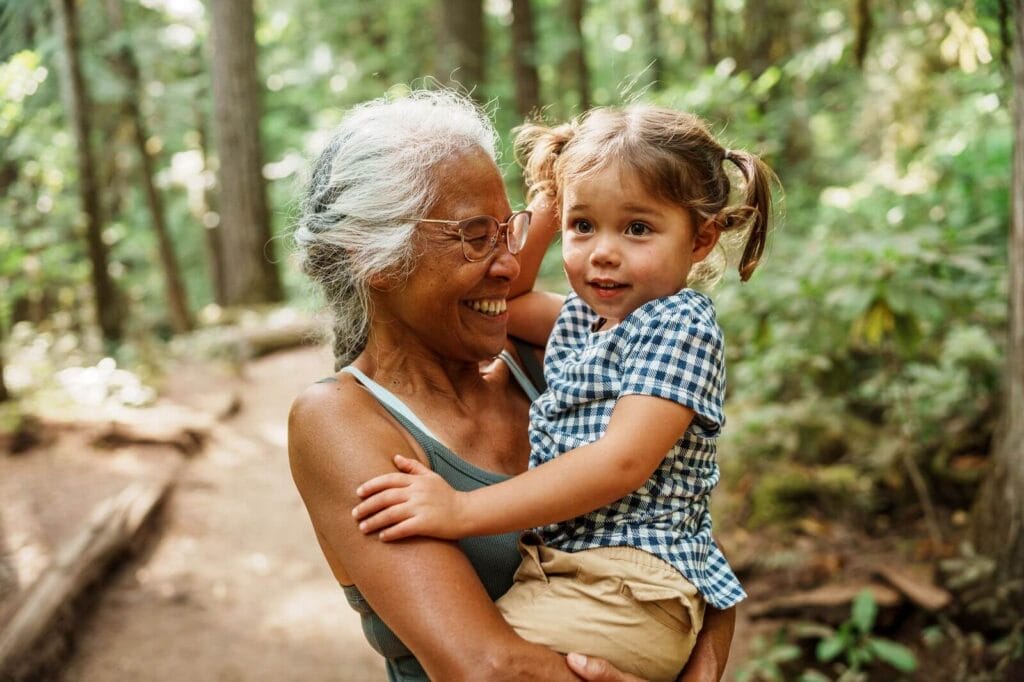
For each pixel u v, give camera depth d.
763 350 4.59
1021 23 2.74
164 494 5.38
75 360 7.81
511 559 1.39
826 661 3.41
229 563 4.73
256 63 12.05
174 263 11.34
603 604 1.30
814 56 5.60
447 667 1.16
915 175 6.27
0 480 5.29
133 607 4.23
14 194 8.49
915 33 5.38
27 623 3.67
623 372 1.35
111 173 12.52
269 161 15.95
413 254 1.31
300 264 1.42
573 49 12.16
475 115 1.43
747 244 1.48
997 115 5.27
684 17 10.93
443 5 11.34
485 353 1.42
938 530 3.70
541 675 1.19
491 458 1.44
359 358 1.42
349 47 15.22
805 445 4.50
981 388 4.23
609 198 1.36
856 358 4.69
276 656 3.90
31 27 7.30
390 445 1.29
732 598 1.40
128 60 10.51
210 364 8.77
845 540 3.94
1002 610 3.11
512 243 1.38
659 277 1.37
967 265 3.37
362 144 1.32
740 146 1.58
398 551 1.20
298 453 1.30
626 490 1.27
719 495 4.47
